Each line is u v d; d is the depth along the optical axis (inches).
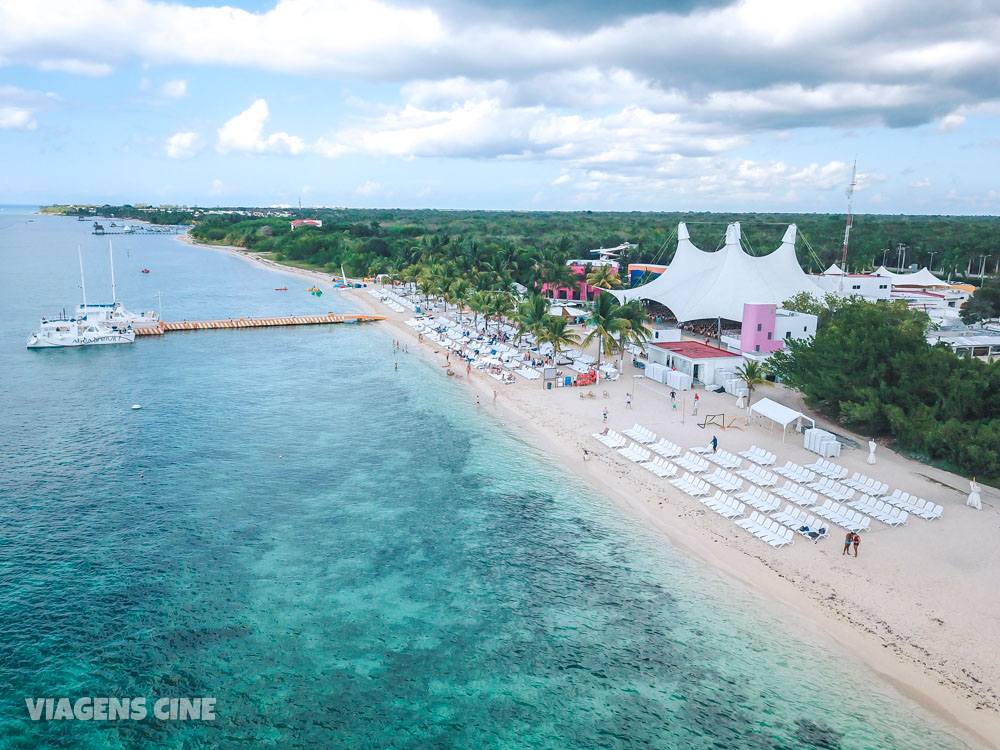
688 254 4074.8
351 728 1031.0
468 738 1008.2
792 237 3752.5
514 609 1322.6
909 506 1588.3
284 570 1467.8
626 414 2425.0
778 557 1439.5
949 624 1189.1
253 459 2116.1
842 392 2119.8
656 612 1298.0
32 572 1448.1
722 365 2775.6
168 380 3129.9
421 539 1604.3
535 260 5570.9
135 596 1364.4
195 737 1011.9
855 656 1138.0
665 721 1030.4
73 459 2100.1
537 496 1831.9
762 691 1082.1
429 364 3459.6
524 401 2674.7
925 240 7554.1
